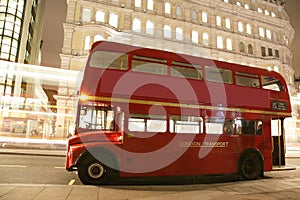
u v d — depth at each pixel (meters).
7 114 29.16
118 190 6.81
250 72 10.06
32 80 31.84
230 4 40.22
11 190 6.11
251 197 6.17
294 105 39.16
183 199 5.86
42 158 13.73
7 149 17.80
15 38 33.97
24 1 35.78
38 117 29.92
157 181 8.74
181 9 37.38
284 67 41.53
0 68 30.91
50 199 5.49
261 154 9.70
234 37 39.97
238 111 9.47
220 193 6.65
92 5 31.88
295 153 25.25
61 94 28.98
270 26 43.12
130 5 33.94
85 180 7.46
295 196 6.43
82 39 30.66
